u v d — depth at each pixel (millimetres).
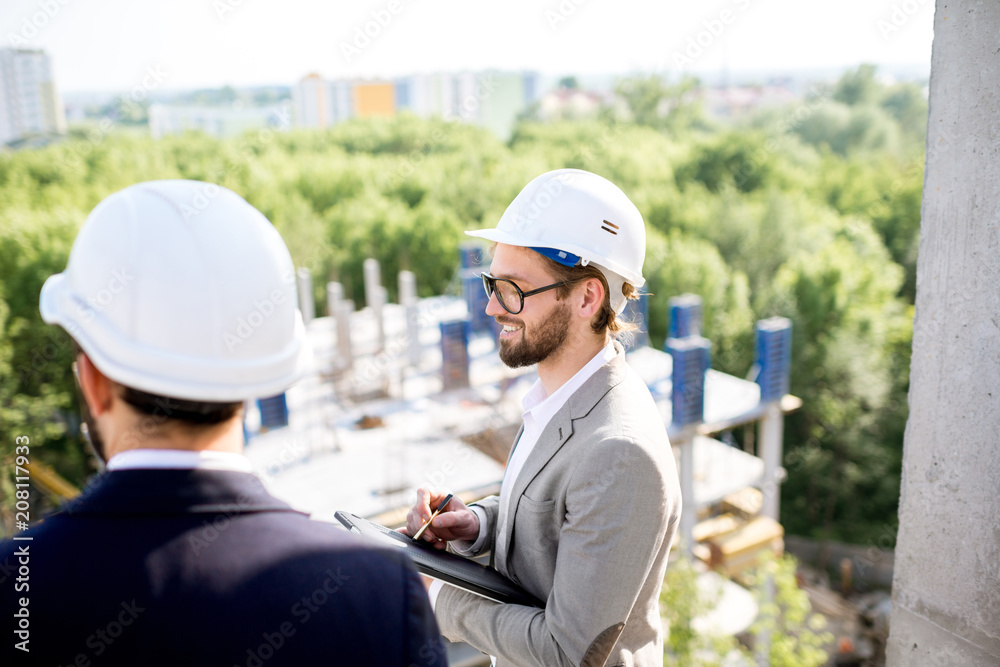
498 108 87062
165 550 909
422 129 74312
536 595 1850
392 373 17953
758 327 16594
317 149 71000
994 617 2039
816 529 31109
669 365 18953
